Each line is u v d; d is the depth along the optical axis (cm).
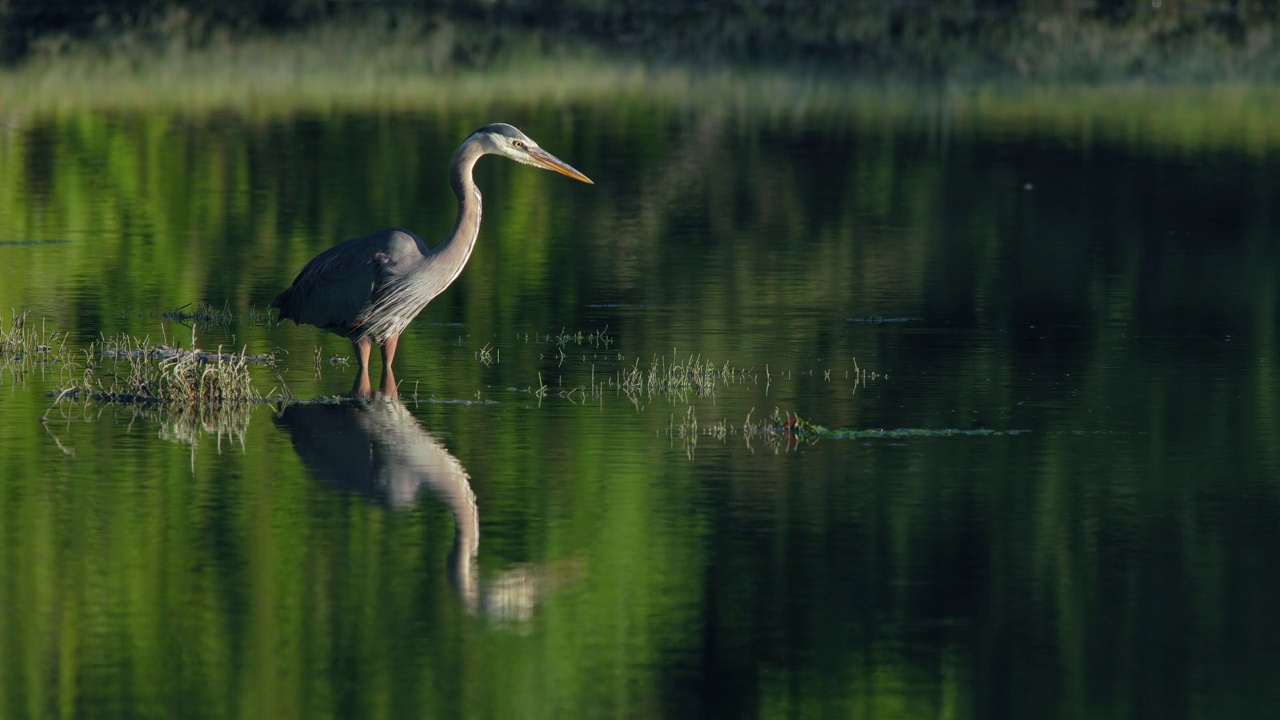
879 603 1030
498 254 2328
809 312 1944
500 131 1612
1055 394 1549
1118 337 1811
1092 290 2084
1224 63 4853
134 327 1834
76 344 1745
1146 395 1544
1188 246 2408
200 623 993
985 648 969
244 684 915
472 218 1605
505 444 1367
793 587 1052
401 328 1596
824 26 5550
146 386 1533
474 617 1005
